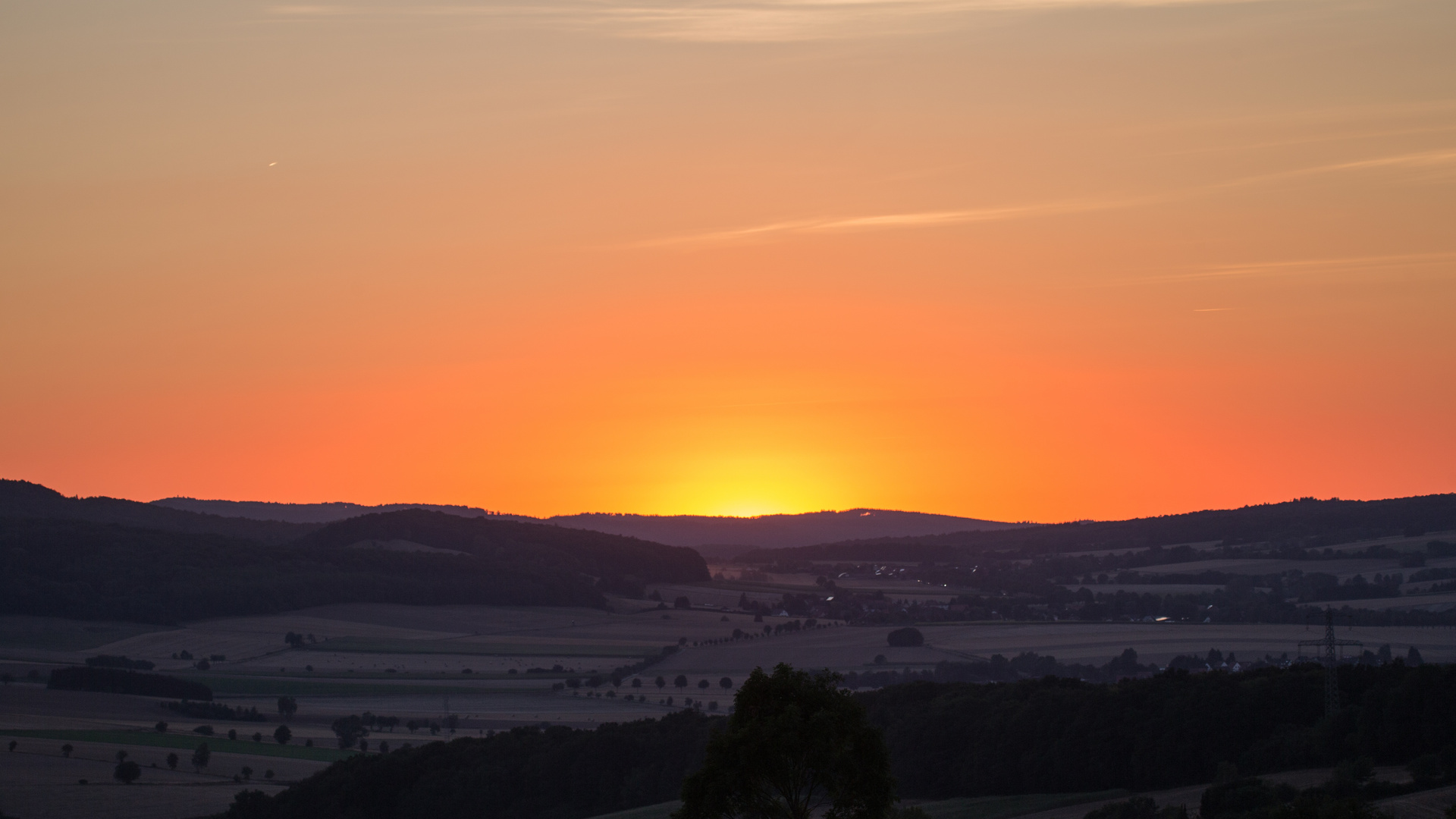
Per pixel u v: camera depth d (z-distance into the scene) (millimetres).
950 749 169250
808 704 75500
